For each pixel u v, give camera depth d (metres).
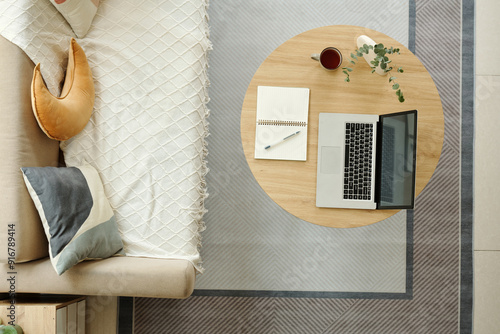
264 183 1.48
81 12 1.45
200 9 1.58
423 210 1.94
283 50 1.50
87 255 1.32
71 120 1.39
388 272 1.91
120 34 1.55
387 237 1.92
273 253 1.91
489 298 1.91
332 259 1.91
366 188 1.47
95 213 1.37
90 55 1.54
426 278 1.91
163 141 1.53
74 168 1.42
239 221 1.92
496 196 1.96
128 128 1.53
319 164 1.48
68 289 1.32
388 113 1.51
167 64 1.54
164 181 1.52
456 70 1.98
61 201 1.28
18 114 1.28
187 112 1.54
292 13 1.96
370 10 1.97
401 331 1.89
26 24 1.30
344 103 1.50
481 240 1.93
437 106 1.51
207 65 1.66
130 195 1.51
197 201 1.54
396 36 1.97
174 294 1.33
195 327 1.87
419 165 1.52
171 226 1.50
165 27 1.55
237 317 1.88
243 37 1.96
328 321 1.88
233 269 1.90
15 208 1.25
